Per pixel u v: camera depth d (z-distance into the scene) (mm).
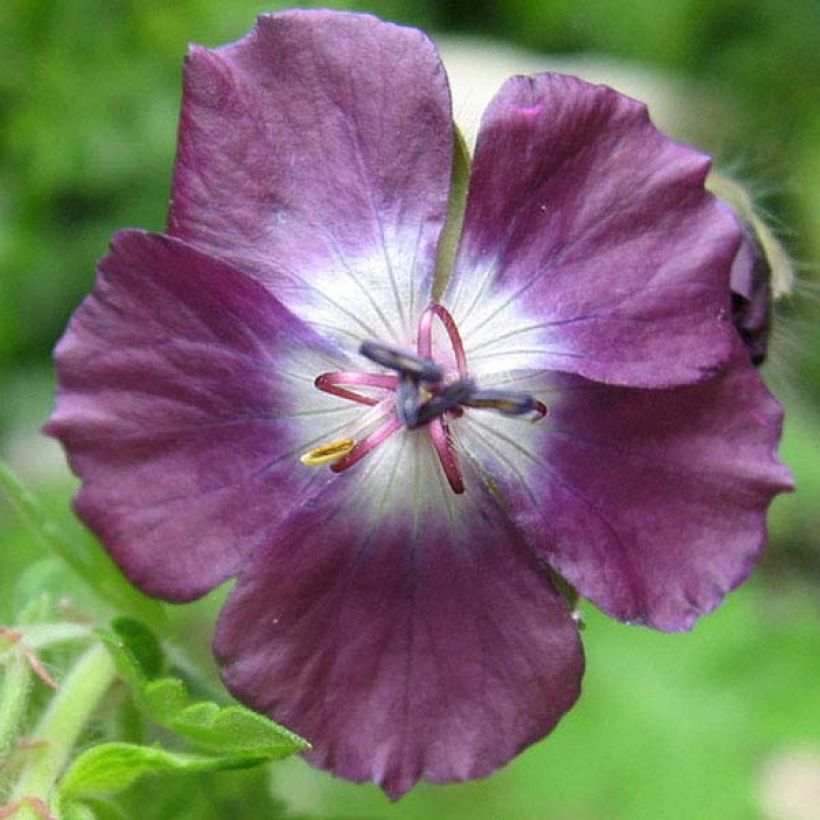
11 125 98
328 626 50
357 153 49
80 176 100
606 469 50
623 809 84
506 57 120
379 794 85
